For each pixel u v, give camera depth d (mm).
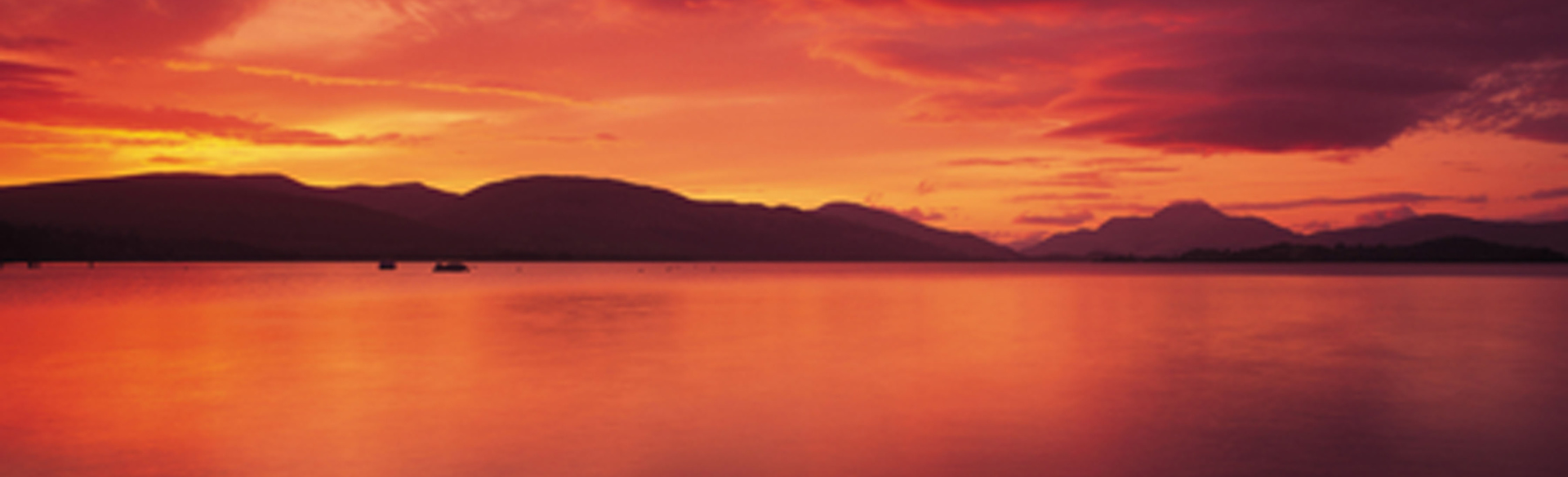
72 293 47719
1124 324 27375
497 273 109500
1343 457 9453
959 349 19969
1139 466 9109
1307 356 18484
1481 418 11508
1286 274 123812
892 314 31828
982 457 9500
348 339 22219
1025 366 16859
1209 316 31219
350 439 10406
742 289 56438
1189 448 9836
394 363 17234
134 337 22688
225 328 25656
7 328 25375
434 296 44688
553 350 19734
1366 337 23047
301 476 8766
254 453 9680
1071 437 10430
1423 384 14445
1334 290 58000
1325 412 11984
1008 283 76188
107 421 11477
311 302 39406
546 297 44375
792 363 17234
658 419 11562
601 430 10898
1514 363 17141
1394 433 10609
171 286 58750
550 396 13312
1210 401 12859
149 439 10406
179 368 16641
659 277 90750
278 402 12844
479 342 21375
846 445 10039
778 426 11133
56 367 16781
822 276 99438
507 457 9500
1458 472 8836
